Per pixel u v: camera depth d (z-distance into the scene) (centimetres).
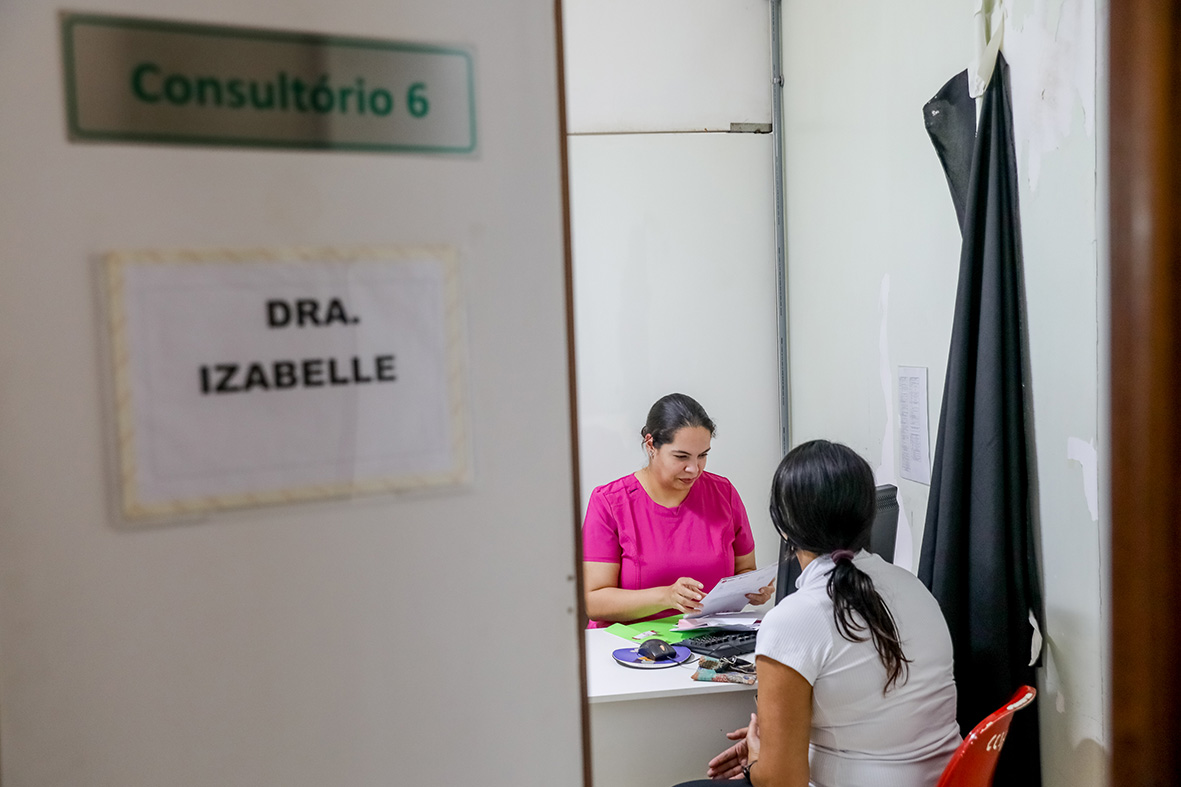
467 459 70
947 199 191
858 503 150
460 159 69
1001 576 159
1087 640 145
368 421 67
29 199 58
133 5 59
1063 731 153
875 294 231
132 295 60
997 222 163
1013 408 161
